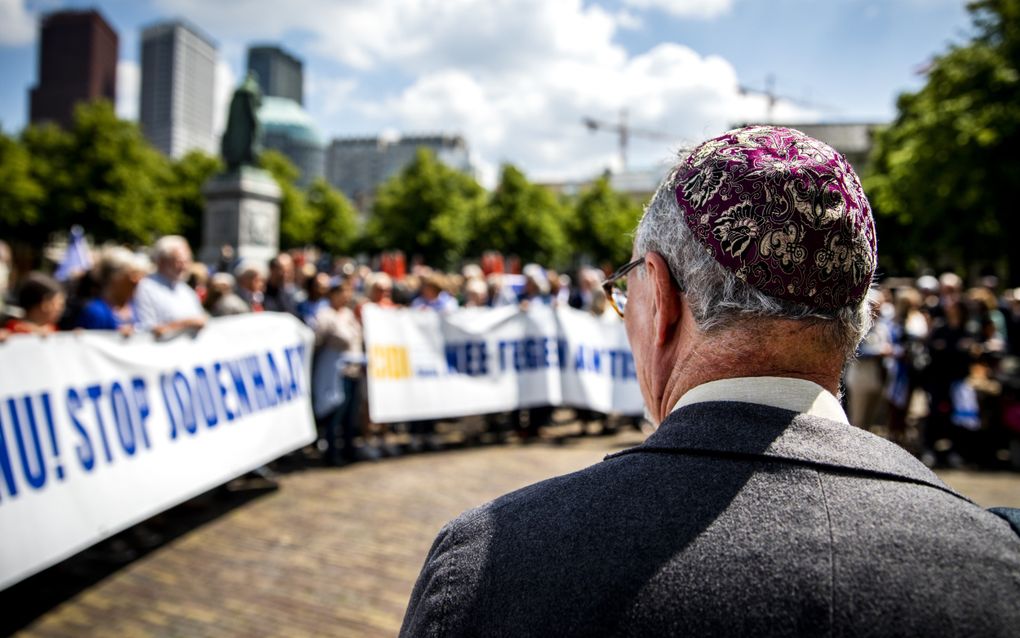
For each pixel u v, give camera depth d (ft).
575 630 1.86
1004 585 1.85
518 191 137.39
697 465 2.10
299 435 18.83
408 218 137.90
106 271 15.44
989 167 51.57
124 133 114.21
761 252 2.21
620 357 27.17
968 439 23.16
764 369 2.29
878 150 98.17
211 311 19.20
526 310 25.63
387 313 23.02
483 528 2.24
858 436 2.19
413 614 2.22
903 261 93.40
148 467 13.30
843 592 1.79
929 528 1.94
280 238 151.12
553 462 22.11
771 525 1.91
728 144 2.43
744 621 1.78
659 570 1.88
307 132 550.77
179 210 137.18
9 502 10.48
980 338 24.82
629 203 155.02
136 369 13.42
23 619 11.15
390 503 17.30
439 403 23.39
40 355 11.39
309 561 13.55
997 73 50.60
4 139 107.14
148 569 13.12
